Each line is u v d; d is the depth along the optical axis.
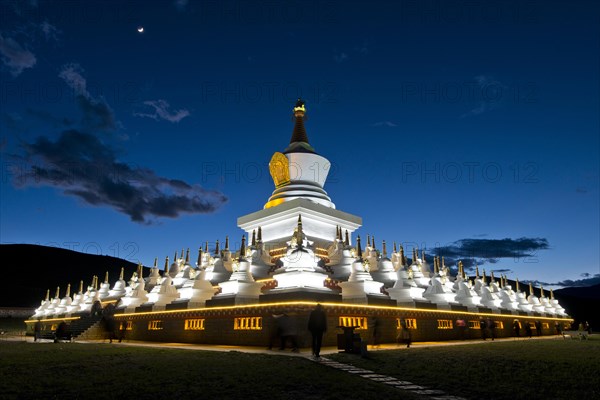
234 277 32.38
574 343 31.89
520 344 30.69
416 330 34.78
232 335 30.95
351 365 19.12
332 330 28.78
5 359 20.86
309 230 44.06
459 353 23.44
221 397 12.81
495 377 16.38
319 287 30.17
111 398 12.59
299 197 45.81
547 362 19.88
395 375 16.88
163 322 37.28
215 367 17.91
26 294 112.81
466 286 42.62
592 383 15.12
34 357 21.70
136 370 17.17
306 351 25.91
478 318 42.19
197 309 34.03
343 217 46.97
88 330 43.19
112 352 24.20
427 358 21.22
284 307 28.02
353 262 33.25
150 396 12.84
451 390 14.49
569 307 100.12
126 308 42.19
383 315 32.31
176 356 21.81
